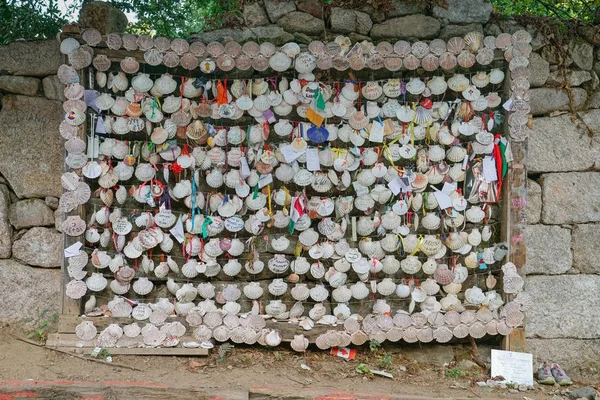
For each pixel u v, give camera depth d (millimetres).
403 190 3518
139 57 3418
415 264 3564
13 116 3520
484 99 3527
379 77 3617
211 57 3443
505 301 3529
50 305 3512
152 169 3469
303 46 3607
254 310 3537
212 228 3508
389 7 3625
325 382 3252
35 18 4641
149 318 3432
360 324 3512
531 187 3641
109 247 3533
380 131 3516
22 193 3506
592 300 3627
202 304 3516
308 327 3488
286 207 3539
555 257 3623
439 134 3527
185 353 3404
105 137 3494
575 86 3686
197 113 3473
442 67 3486
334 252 3564
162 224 3471
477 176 3533
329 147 3537
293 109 3594
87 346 3348
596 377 3535
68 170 3377
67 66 3344
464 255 3625
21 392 2867
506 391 3293
